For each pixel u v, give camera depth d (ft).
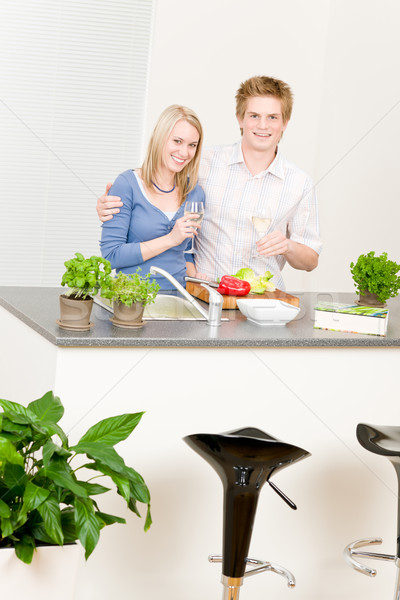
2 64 15.15
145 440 7.92
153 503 8.04
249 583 8.64
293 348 8.41
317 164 16.03
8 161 15.35
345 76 15.64
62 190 15.66
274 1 15.96
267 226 9.64
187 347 7.93
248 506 6.79
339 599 9.04
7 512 5.65
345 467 8.81
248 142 10.85
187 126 9.98
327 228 15.80
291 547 8.75
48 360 7.67
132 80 15.83
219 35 15.88
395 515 9.13
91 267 7.71
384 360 8.80
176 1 15.58
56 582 6.04
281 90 10.66
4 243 15.53
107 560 7.96
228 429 8.22
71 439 7.59
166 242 9.89
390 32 14.62
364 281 9.93
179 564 8.23
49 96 15.49
